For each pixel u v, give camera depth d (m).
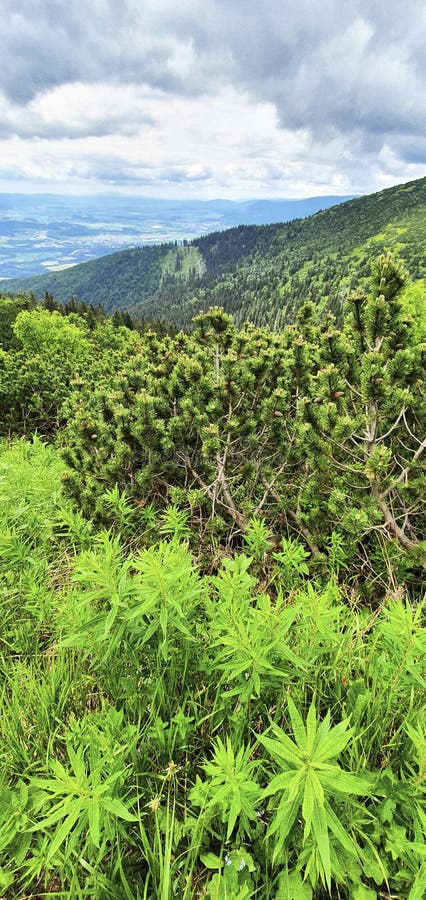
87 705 2.25
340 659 2.18
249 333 5.69
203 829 1.53
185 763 1.90
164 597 1.74
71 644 1.94
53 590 3.04
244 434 4.20
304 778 1.18
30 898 1.58
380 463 2.98
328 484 3.64
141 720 1.98
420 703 1.92
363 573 3.53
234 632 1.69
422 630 1.72
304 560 3.71
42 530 4.18
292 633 2.21
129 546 3.87
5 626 2.81
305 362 4.25
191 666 2.11
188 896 1.41
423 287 18.41
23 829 1.43
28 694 2.14
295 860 1.51
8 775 1.82
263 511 4.34
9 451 7.86
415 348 3.55
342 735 1.19
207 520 4.07
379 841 1.48
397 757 1.77
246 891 1.28
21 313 41.84
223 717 1.91
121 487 4.40
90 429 4.43
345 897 1.45
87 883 1.39
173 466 4.34
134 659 1.96
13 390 10.95
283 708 1.91
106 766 1.60
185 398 4.35
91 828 1.27
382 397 3.13
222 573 2.11
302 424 3.56
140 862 1.59
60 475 4.19
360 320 3.71
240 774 1.35
